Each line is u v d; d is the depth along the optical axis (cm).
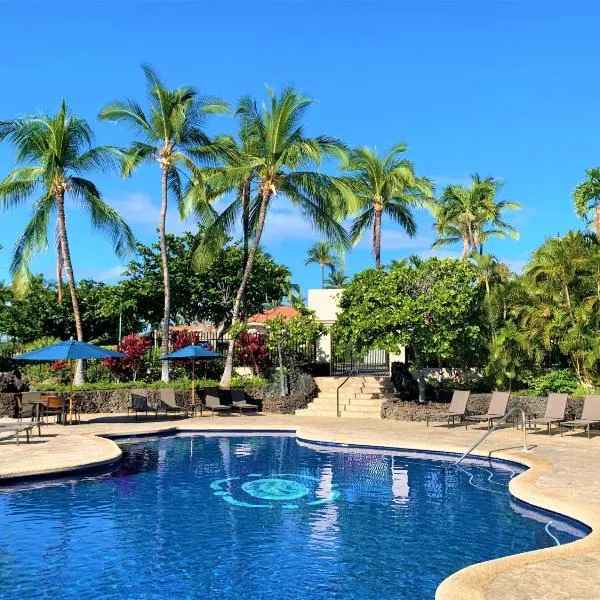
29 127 2453
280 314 2575
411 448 1490
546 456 1291
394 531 865
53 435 1633
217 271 3494
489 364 2191
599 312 2072
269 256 3659
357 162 3291
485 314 2297
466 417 1836
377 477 1226
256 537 841
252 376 2630
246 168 2489
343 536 845
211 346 3061
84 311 4041
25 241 2516
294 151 2472
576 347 2055
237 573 707
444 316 2009
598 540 725
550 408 1672
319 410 2266
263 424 1941
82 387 2275
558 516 889
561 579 605
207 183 2553
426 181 3350
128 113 2592
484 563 654
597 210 2478
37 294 4016
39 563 739
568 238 2336
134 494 1083
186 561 747
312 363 2803
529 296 2230
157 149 2647
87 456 1288
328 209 2683
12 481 1129
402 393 2256
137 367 2652
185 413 2253
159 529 878
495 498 1049
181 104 2602
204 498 1056
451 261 2138
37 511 967
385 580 685
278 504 1017
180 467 1334
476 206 4078
